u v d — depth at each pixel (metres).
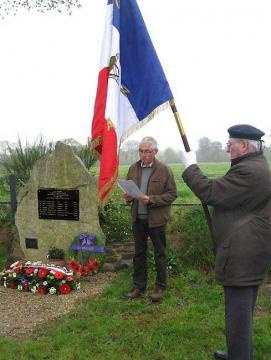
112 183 4.59
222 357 4.02
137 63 4.44
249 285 3.31
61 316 5.11
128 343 4.35
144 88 4.41
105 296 5.66
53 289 5.83
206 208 3.76
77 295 5.78
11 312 5.27
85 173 6.84
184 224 7.00
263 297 5.53
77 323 4.80
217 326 4.64
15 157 8.97
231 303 3.39
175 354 4.12
